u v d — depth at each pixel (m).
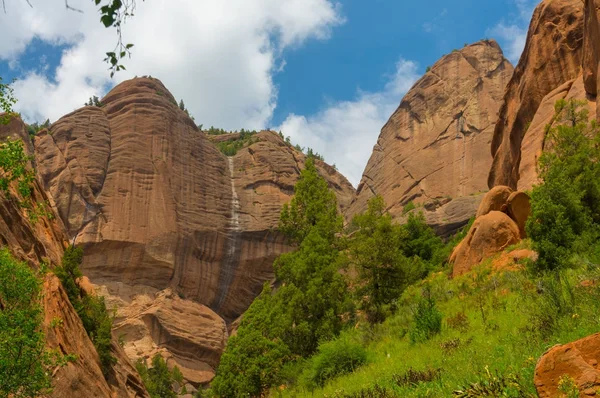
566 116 33.81
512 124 47.03
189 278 106.25
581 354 5.85
